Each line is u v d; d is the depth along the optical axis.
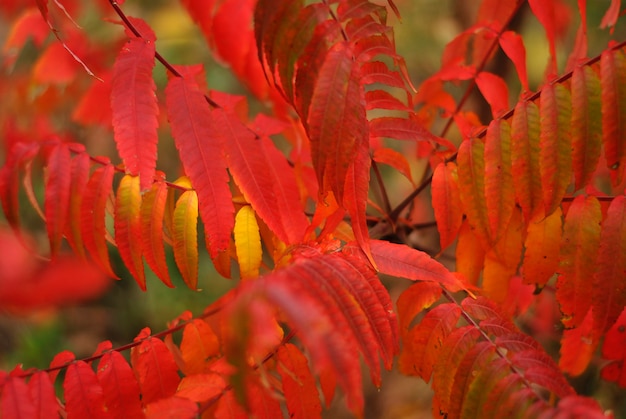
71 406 0.82
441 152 0.94
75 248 0.85
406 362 0.87
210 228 0.83
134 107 0.82
